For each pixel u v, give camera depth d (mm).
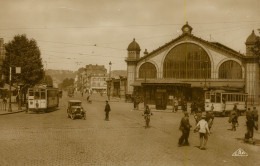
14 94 78000
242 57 63781
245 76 63812
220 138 21266
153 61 72562
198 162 13680
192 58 68875
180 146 17422
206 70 67500
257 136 23141
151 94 65625
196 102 42844
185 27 69312
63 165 12438
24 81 50281
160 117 35625
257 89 62938
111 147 16531
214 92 39031
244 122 33062
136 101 46875
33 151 15016
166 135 21656
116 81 95375
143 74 73688
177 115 38875
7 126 24297
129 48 74875
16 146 16234
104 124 27281
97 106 54094
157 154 15062
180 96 59188
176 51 70500
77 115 31219
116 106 54500
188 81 68500
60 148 15891
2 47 66500
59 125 25828
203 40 67188
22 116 33656
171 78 70000
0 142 17312
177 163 13289
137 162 13258
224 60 65812
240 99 42625
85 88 176375
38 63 51156
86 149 15797
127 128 24859
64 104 61469
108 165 12633
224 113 39156
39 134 20531
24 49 50156
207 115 21547
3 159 13242
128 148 16391
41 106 37875
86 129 23656
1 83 58312
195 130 17078
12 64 49750
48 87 40469
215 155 15375
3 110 39969
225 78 65625
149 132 22953
